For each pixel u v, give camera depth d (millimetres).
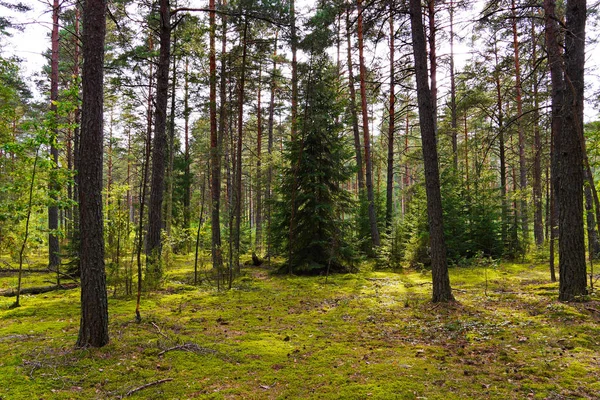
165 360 4844
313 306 8289
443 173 15594
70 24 17625
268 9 12789
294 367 4691
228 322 6902
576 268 7387
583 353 4824
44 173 8562
